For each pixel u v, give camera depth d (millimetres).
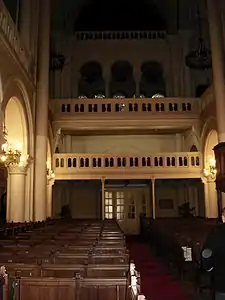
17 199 14086
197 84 23375
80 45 24250
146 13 25156
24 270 4566
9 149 12016
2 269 3766
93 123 19828
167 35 24141
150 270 10266
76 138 23828
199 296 7082
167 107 20016
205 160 18688
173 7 24297
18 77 12992
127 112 19891
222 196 13891
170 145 23797
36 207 15133
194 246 7723
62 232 9977
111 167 18984
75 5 24891
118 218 24125
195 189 22734
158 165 19047
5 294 3734
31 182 14914
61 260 5234
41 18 16688
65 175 18984
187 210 21500
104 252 5988
